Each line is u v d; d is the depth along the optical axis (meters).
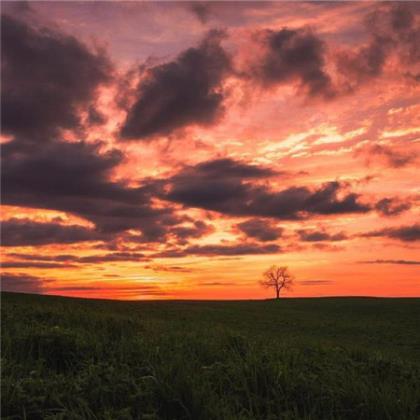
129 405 7.71
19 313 16.27
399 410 8.58
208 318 38.47
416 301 78.12
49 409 7.23
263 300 90.25
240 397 8.67
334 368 11.20
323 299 90.00
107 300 49.38
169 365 9.02
